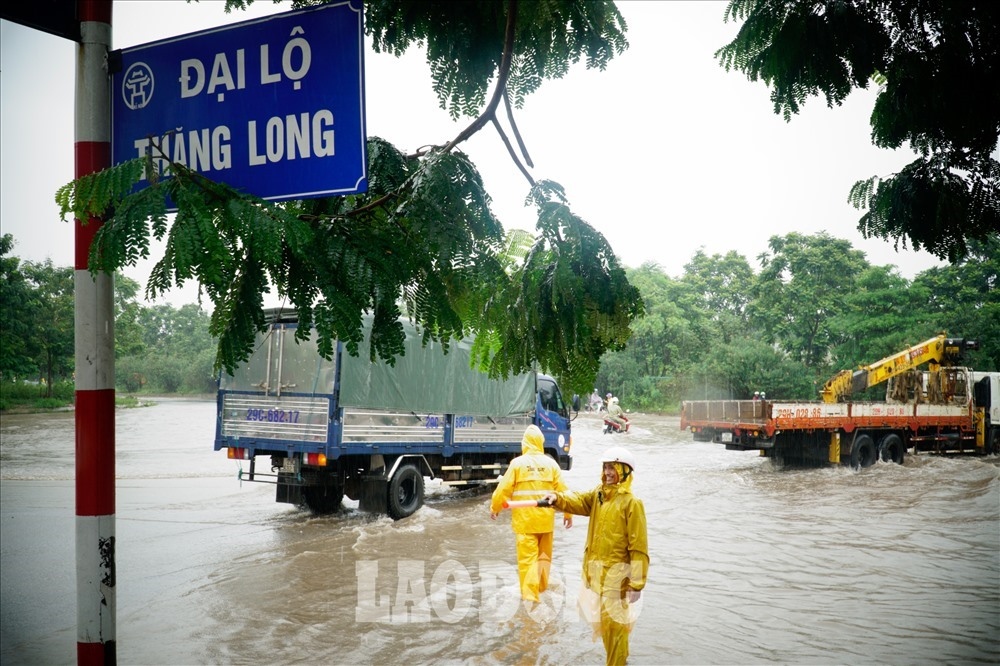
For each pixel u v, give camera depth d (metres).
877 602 7.19
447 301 2.78
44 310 44.66
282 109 2.78
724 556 9.15
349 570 8.23
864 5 3.22
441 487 15.79
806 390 40.59
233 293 2.39
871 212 3.70
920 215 3.56
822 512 12.47
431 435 12.41
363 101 2.71
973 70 3.21
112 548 2.82
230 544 9.69
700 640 6.08
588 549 5.20
